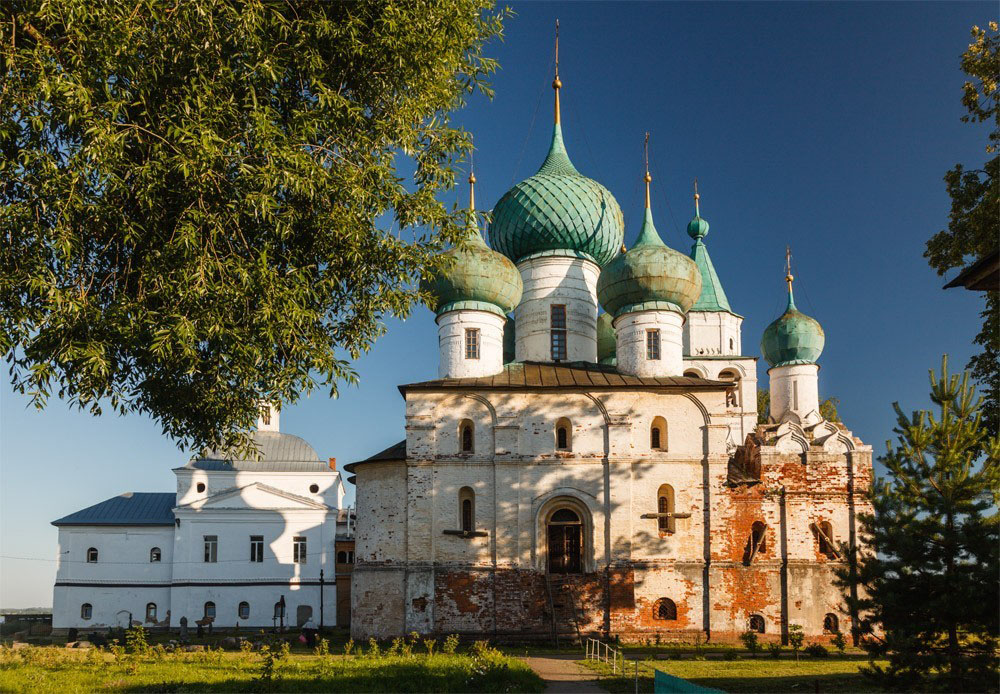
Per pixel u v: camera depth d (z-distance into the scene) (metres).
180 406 24.44
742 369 58.53
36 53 17.19
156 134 18.95
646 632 38.41
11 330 18.84
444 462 40.28
